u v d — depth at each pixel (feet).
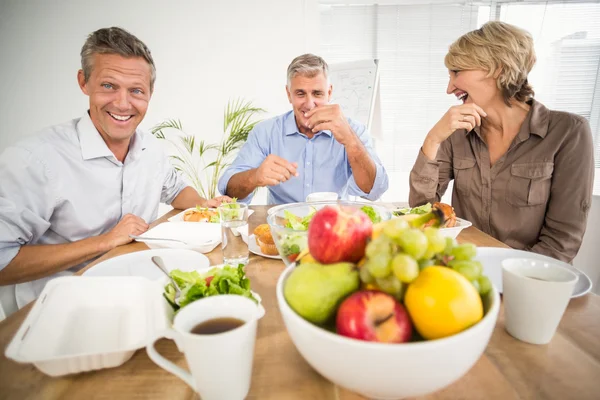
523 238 3.79
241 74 9.20
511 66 3.42
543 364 1.32
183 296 1.54
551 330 1.41
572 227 3.39
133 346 1.24
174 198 4.69
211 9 8.79
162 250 2.45
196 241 2.63
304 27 8.93
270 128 5.51
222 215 2.42
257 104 9.39
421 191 3.94
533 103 3.73
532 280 1.36
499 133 3.90
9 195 3.09
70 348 1.34
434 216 1.24
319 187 5.37
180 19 8.82
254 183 3.97
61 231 3.60
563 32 8.59
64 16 8.68
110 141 3.80
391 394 0.99
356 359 0.90
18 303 3.27
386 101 9.29
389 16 8.86
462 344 0.89
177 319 1.19
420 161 3.89
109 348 1.35
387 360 0.87
